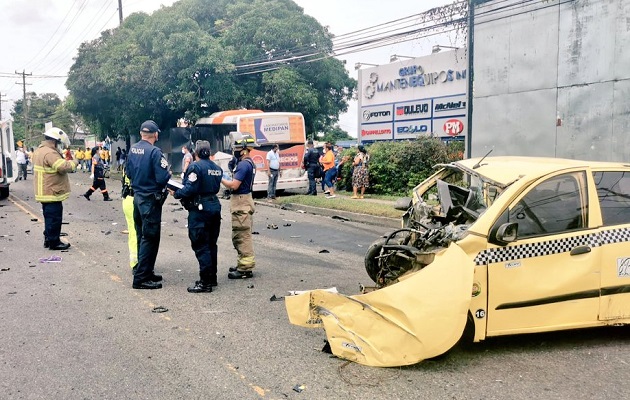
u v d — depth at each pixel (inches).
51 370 184.5
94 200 756.6
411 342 181.6
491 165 232.5
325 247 410.0
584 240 200.4
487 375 179.2
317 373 181.5
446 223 240.8
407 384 172.9
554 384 172.7
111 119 1366.9
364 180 718.5
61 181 391.9
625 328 220.8
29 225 514.0
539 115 567.2
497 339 210.8
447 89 858.8
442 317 179.3
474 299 190.5
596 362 189.5
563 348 201.9
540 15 558.3
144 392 168.6
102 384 174.1
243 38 1095.0
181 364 189.5
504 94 601.0
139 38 1141.7
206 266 280.8
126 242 427.8
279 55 1088.2
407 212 277.0
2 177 736.3
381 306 187.3
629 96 487.8
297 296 206.5
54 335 217.9
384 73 979.9
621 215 208.2
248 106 1101.7
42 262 353.4
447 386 171.5
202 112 1124.5
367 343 188.4
